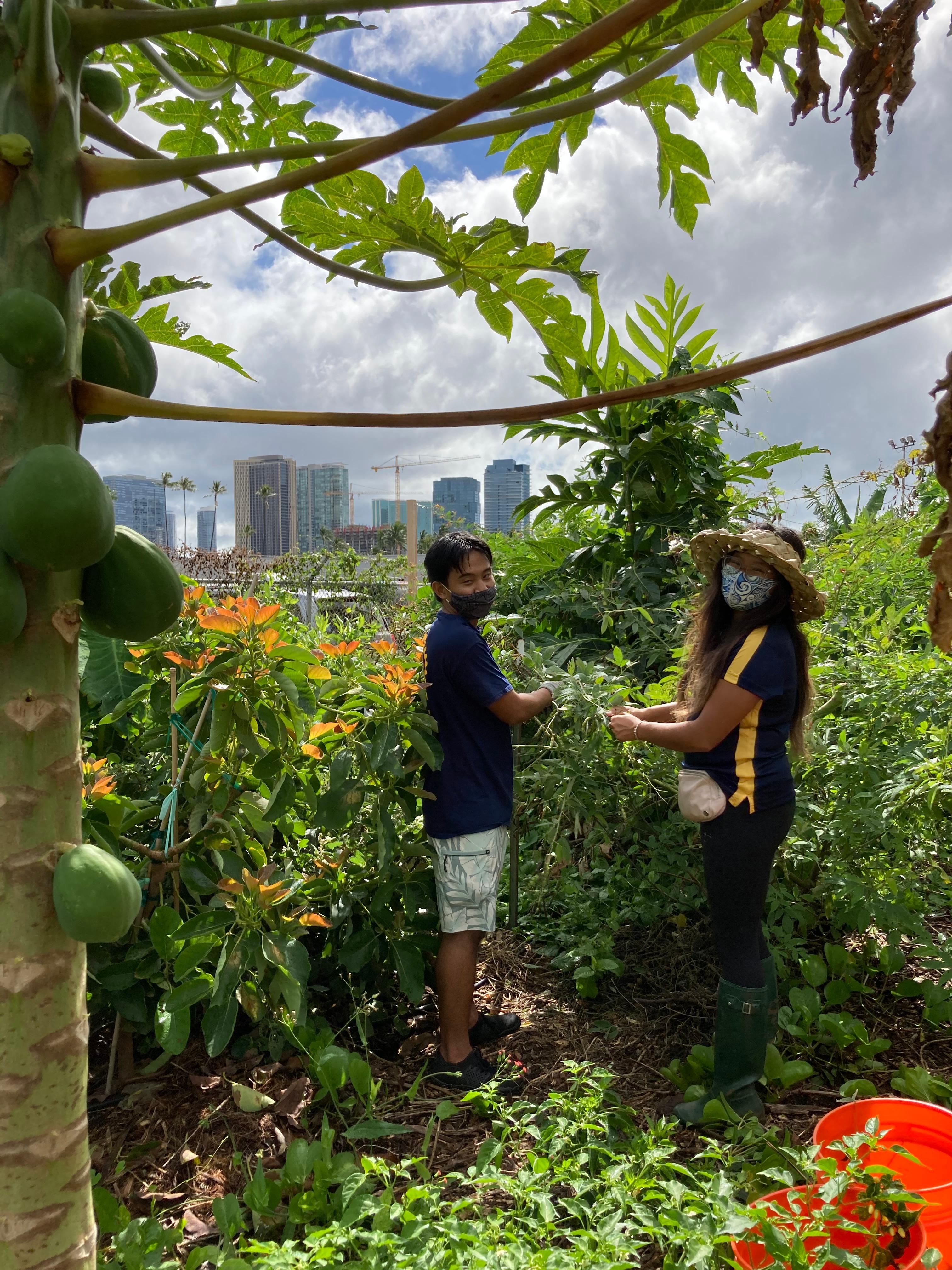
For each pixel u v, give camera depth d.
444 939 3.09
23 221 1.04
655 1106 2.90
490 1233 1.94
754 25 1.57
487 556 3.12
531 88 0.99
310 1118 2.79
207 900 3.20
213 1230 2.30
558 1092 2.95
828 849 3.50
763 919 3.29
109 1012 3.04
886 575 4.73
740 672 2.66
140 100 2.45
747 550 2.72
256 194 1.06
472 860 3.05
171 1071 3.02
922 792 3.17
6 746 1.07
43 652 1.08
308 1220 2.21
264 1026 3.11
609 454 5.56
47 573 1.07
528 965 3.81
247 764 3.05
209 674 2.85
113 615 1.15
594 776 3.55
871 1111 2.31
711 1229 1.85
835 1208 1.77
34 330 0.97
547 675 3.64
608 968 3.43
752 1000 2.70
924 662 3.45
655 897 3.78
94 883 1.04
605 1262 1.77
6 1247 1.11
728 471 5.95
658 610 4.85
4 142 1.00
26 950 1.08
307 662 2.97
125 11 1.09
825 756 3.45
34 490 0.94
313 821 3.15
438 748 3.06
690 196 2.53
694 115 2.33
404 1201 2.27
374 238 2.32
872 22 1.55
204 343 2.04
